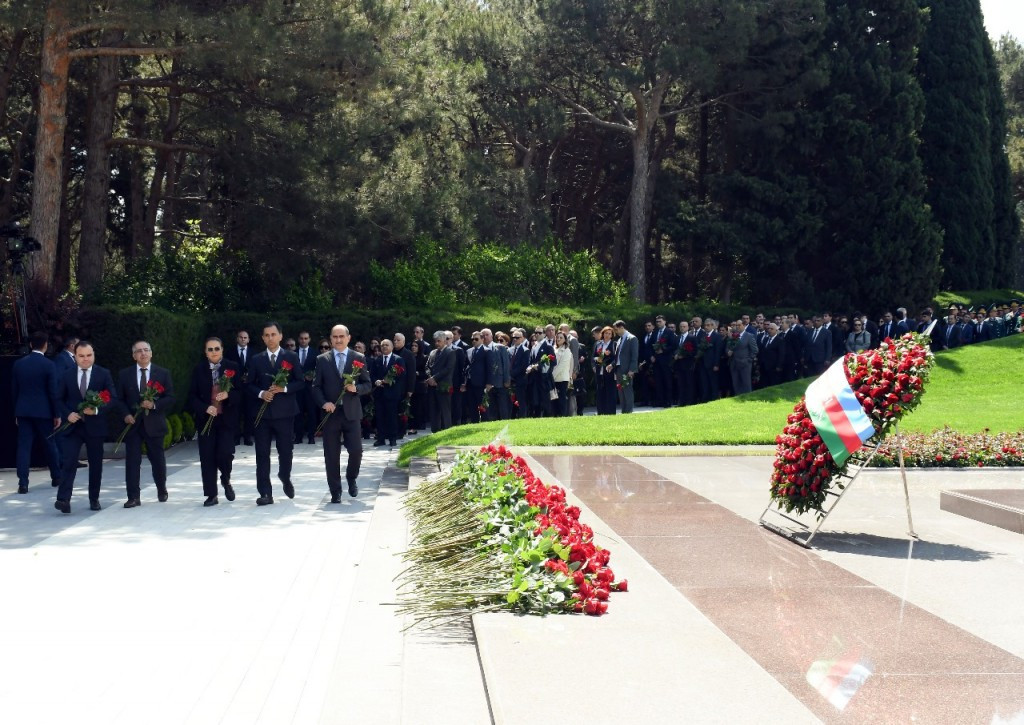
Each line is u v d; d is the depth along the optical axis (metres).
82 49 21.09
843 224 38.12
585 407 27.67
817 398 8.13
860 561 7.23
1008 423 16.89
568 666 4.67
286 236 25.95
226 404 11.97
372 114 26.44
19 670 5.86
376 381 18.88
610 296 32.44
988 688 4.52
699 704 4.20
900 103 37.47
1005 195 44.81
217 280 25.73
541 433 15.90
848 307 37.59
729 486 10.85
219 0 21.11
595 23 35.41
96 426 11.65
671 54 34.47
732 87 37.88
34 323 17.86
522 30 37.50
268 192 25.70
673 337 26.31
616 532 8.29
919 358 8.05
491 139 44.31
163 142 26.95
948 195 42.09
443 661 5.36
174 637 6.50
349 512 11.36
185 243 32.16
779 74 36.94
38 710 5.22
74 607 7.22
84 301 22.77
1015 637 5.37
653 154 44.53
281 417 11.97
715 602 6.09
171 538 9.81
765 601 6.12
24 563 8.69
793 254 37.16
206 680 5.70
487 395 20.03
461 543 7.32
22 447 13.33
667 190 43.09
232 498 12.26
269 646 6.32
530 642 5.03
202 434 11.89
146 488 13.66
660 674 4.56
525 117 38.81
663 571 6.90
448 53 38.16
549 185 41.88
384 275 27.72
